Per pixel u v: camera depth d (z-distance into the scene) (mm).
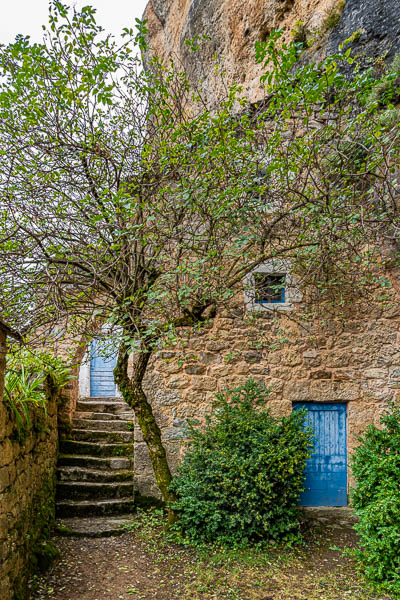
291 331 5719
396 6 5652
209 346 5691
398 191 4055
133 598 3400
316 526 5004
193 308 4426
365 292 5523
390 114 3979
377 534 3631
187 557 4117
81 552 4238
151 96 4270
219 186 3955
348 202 4016
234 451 4633
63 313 3604
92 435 6488
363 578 3719
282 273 5652
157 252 4062
